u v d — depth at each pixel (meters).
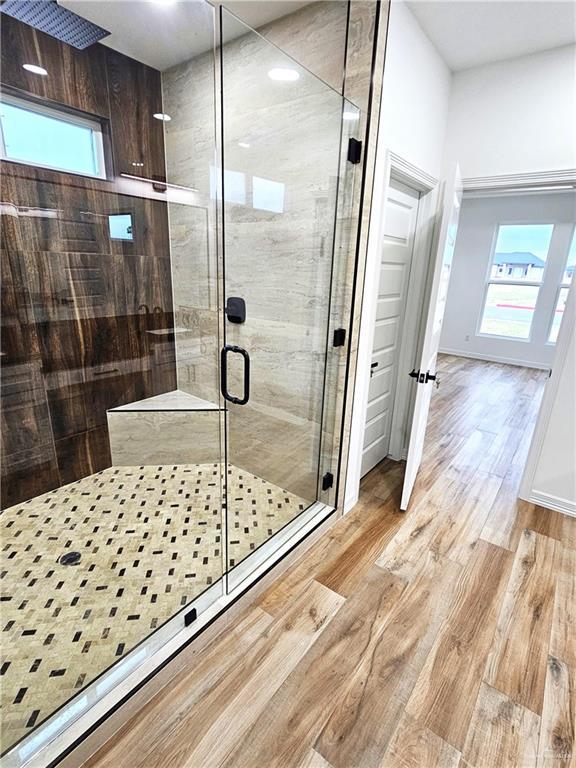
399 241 2.62
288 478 2.54
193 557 1.97
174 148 2.85
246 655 1.54
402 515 2.47
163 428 2.86
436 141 2.49
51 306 2.46
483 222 6.52
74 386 2.61
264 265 2.35
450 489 2.79
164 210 3.04
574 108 2.16
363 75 1.72
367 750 1.24
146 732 1.27
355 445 2.39
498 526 2.38
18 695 1.31
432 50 2.18
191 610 1.63
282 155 2.09
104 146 2.60
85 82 2.42
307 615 1.72
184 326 3.13
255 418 2.64
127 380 2.93
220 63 2.18
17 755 1.15
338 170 1.90
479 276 6.75
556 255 5.98
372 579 1.93
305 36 1.93
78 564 1.91
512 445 3.58
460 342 7.23
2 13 2.04
